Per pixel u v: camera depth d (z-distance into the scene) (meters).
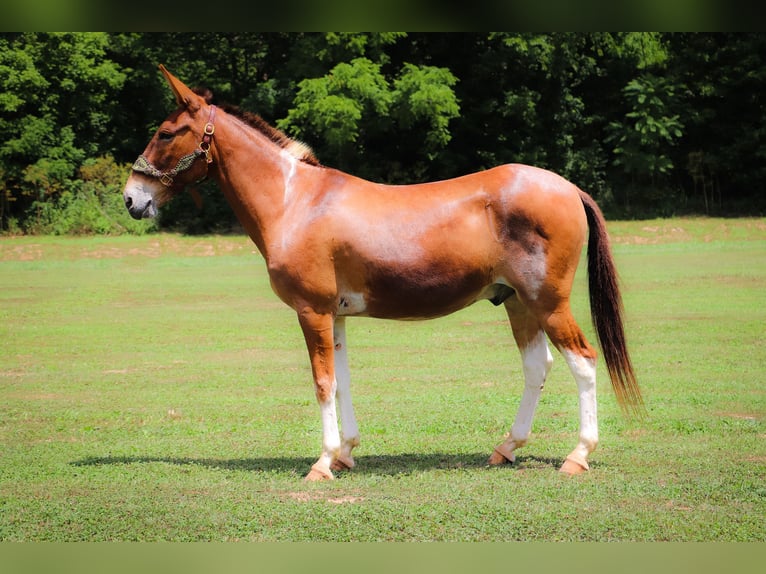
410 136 39.03
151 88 38.34
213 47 38.56
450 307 6.89
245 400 9.88
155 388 10.60
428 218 6.73
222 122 7.04
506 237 6.70
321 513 5.93
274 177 7.00
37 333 14.98
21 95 35.56
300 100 35.00
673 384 10.04
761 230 32.50
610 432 8.07
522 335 7.09
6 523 5.86
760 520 5.68
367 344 13.66
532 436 8.05
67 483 6.72
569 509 5.91
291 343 13.95
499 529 5.61
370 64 35.25
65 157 36.16
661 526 5.61
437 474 6.82
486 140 40.66
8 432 8.49
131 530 5.71
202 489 6.53
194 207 35.09
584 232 6.83
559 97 39.94
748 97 39.88
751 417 8.53
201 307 18.19
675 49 40.78
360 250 6.71
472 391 10.13
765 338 13.10
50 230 33.97
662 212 37.62
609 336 6.87
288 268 6.77
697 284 19.66
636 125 37.62
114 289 21.16
